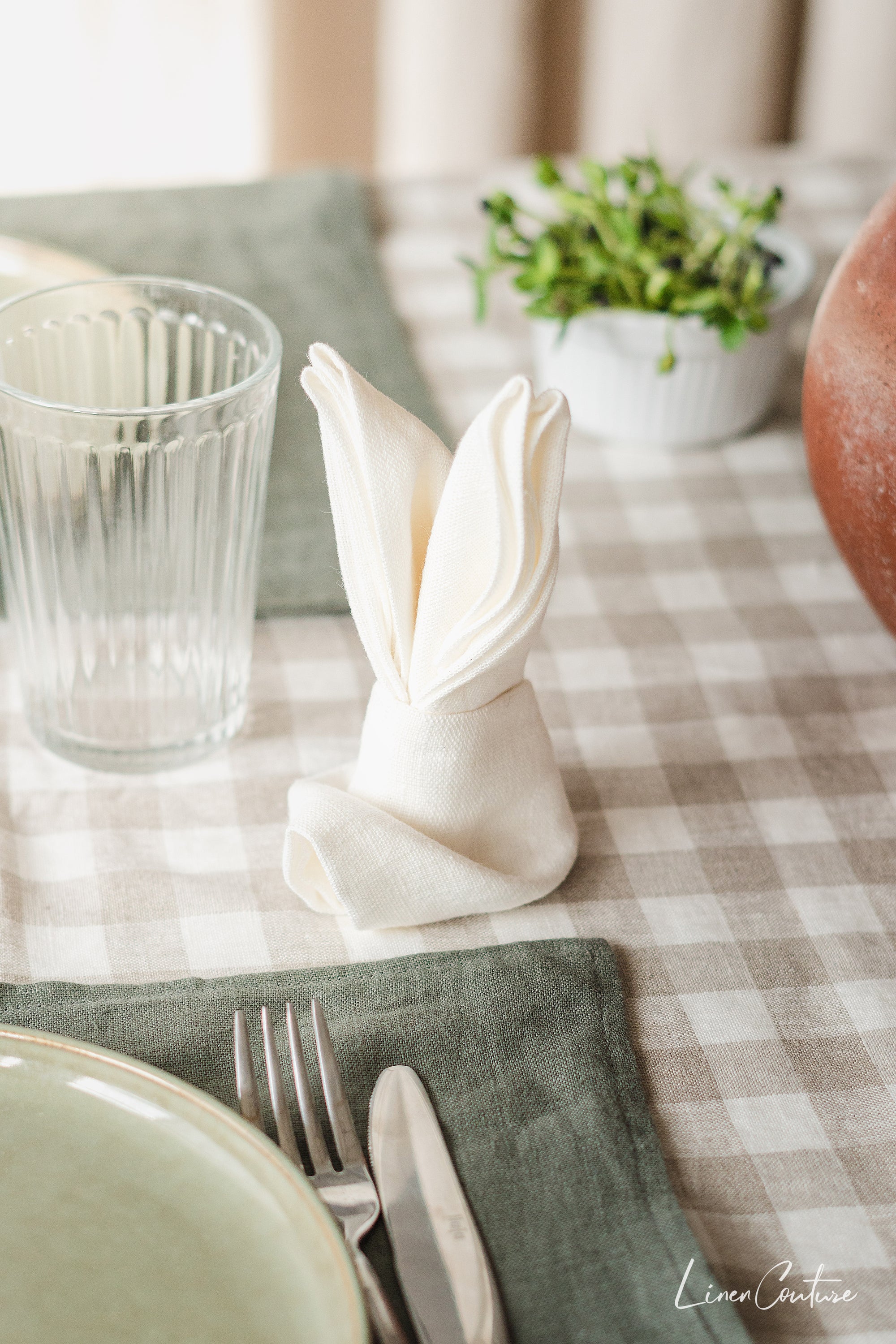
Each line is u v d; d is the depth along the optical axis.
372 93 1.63
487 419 0.39
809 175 1.03
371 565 0.43
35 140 1.70
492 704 0.45
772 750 0.57
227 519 0.50
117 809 0.52
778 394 0.84
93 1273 0.31
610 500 0.73
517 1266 0.34
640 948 0.47
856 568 0.53
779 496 0.75
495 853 0.48
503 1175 0.37
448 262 0.94
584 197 0.73
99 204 0.93
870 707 0.60
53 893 0.48
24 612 0.51
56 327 0.53
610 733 0.57
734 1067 0.42
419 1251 0.33
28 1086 0.35
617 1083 0.40
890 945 0.47
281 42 1.58
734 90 1.52
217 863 0.50
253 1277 0.31
